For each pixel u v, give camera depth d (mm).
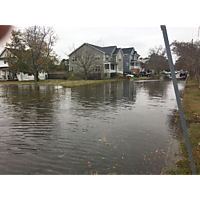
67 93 15805
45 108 9586
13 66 28516
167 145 4879
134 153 4426
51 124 6785
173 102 11195
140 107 9844
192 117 7332
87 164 3920
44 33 23500
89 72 35062
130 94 15055
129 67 54750
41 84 25578
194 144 4695
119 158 4176
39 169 3740
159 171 3631
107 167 3795
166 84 25125
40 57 24953
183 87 19859
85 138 5414
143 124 6785
